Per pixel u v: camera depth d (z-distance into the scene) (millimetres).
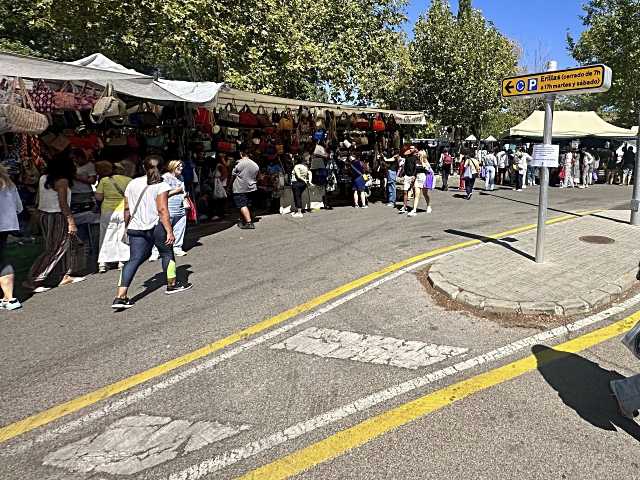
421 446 2887
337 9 20281
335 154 15023
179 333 4707
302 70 17531
